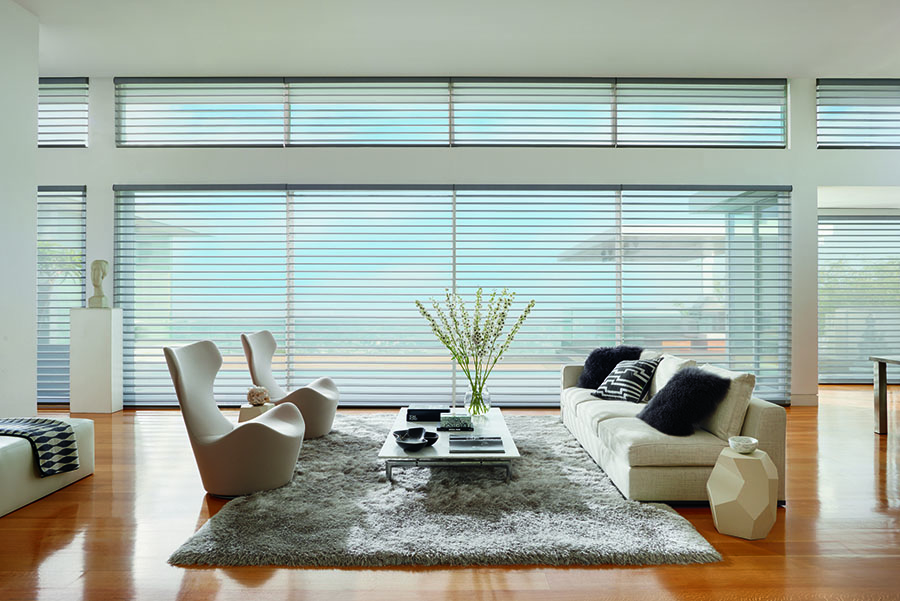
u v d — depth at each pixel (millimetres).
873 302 7895
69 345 6242
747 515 2760
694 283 6273
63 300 6258
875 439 4777
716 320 6273
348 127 6215
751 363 6270
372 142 6203
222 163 6156
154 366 6184
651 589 2295
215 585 2324
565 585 2326
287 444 3414
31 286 4684
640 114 6258
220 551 2551
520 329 6234
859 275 7902
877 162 6230
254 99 6238
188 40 5301
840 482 3650
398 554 2518
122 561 2543
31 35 4727
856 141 6250
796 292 6238
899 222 7875
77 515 3084
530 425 5176
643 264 6266
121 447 4473
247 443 3283
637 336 6277
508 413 5855
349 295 6242
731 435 3229
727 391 3289
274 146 6164
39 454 3293
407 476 3635
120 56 5645
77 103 6191
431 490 3357
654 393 4395
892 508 3195
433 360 6238
